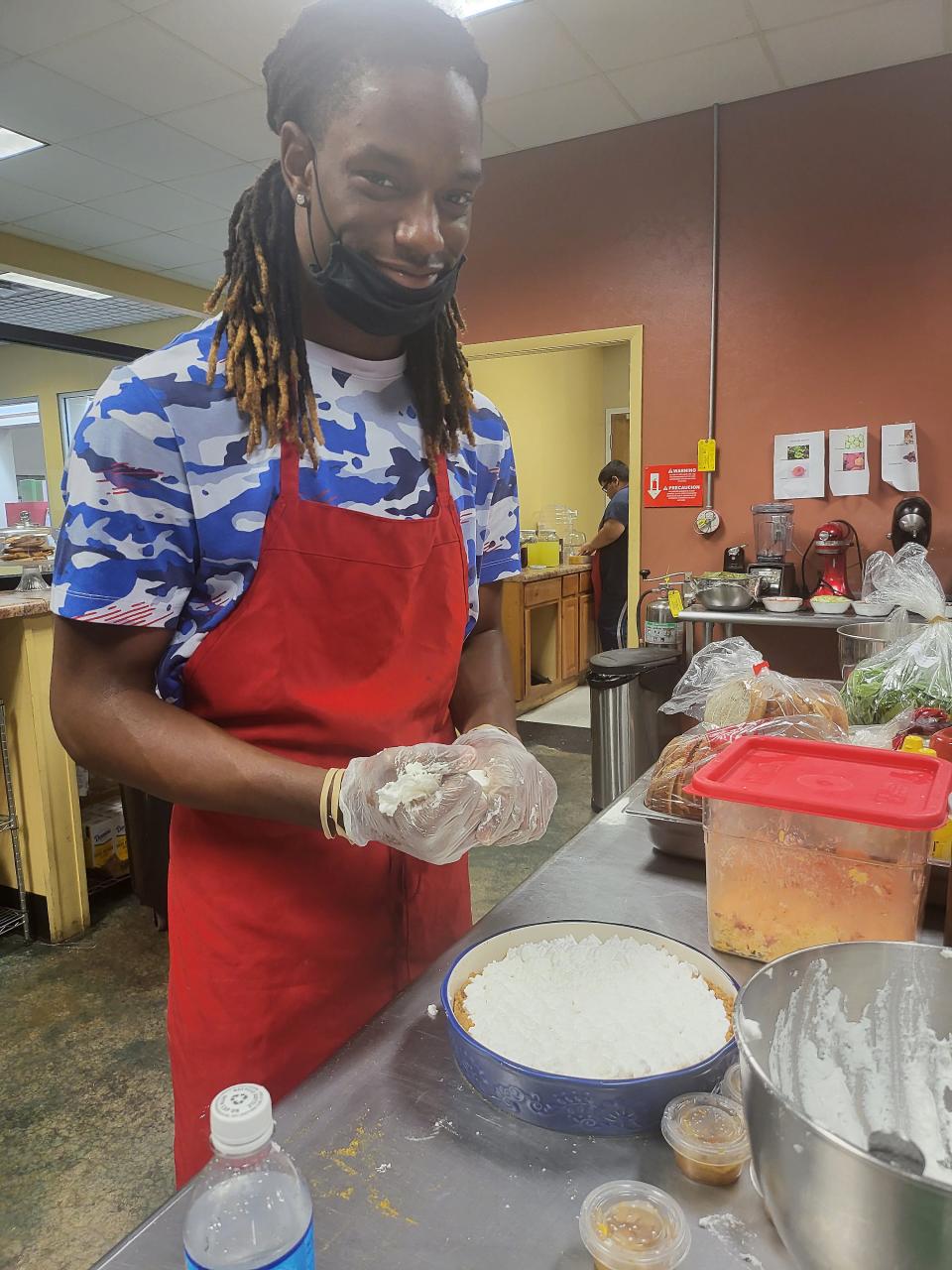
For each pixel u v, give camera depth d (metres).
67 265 5.73
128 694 0.81
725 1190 0.54
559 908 0.94
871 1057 0.51
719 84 3.25
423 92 0.72
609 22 2.85
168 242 5.54
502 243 3.90
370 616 0.90
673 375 3.62
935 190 3.11
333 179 0.75
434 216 0.77
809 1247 0.37
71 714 0.81
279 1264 0.44
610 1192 0.53
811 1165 0.36
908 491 3.26
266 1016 0.89
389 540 0.90
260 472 0.83
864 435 3.29
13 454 8.10
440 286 0.83
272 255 0.84
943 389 3.17
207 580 0.85
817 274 3.32
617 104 3.40
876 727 1.19
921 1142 0.47
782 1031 0.49
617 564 5.34
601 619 5.54
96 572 0.78
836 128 3.23
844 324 3.29
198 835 0.90
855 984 0.52
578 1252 0.50
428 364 0.96
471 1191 0.54
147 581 0.81
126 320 7.18
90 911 2.72
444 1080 0.65
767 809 0.78
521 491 6.24
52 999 2.24
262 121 3.72
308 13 0.74
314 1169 0.56
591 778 3.68
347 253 0.78
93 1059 1.99
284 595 0.86
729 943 0.83
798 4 2.76
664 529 3.74
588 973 0.72
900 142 3.14
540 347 3.86
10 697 2.47
